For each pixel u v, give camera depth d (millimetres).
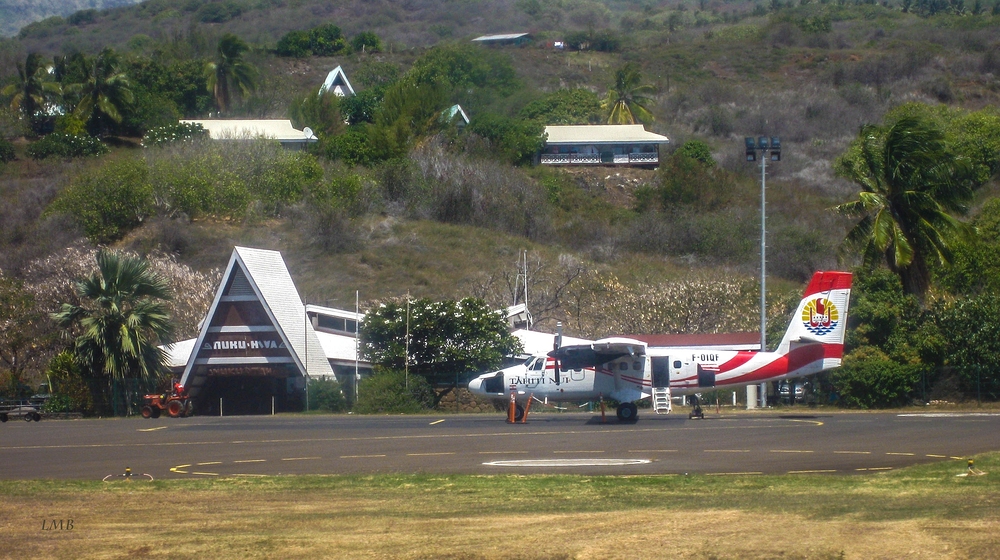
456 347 55781
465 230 95875
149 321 55438
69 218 87250
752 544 14906
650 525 16500
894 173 52562
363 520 17719
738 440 30938
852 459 25812
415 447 30891
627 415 40125
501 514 17984
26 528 17500
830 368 39938
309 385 53625
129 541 16297
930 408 46562
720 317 67000
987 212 65750
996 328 47781
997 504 17844
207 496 21109
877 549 14383
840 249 54094
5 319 60938
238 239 89500
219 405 58281
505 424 39719
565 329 69312
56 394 54469
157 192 92250
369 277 84062
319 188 98188
